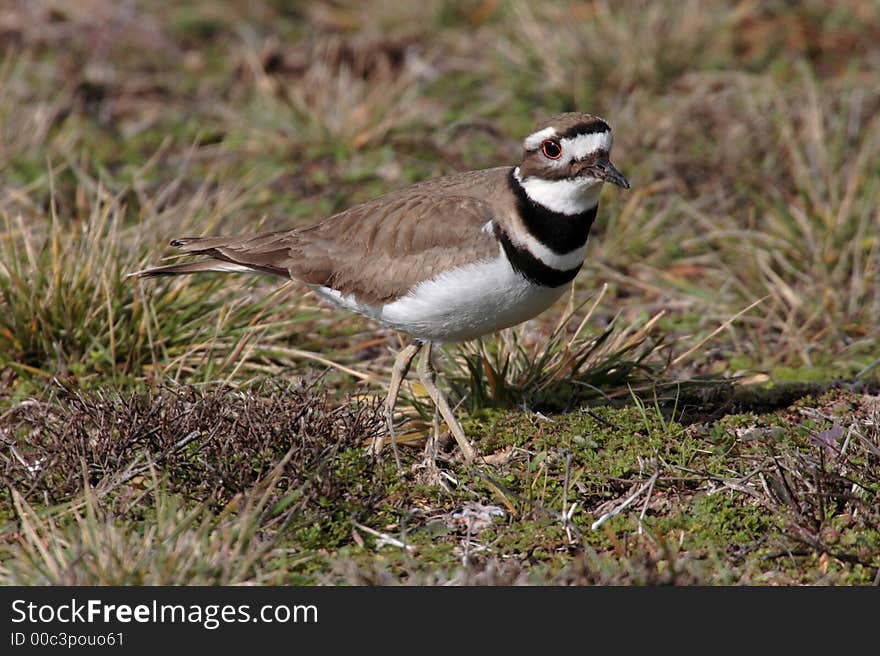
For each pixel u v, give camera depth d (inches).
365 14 838.5
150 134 719.1
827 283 565.6
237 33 842.8
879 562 370.3
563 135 402.6
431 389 438.9
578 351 493.4
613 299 586.9
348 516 398.3
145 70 792.9
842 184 629.3
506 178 419.8
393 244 422.0
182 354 502.6
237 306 519.2
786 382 498.3
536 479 414.9
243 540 370.6
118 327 505.7
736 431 450.3
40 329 499.2
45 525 390.6
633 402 472.1
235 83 783.1
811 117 659.4
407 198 429.7
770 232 612.1
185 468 406.6
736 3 821.2
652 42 748.6
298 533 389.1
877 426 427.8
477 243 410.3
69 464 408.2
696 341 544.1
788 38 784.9
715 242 617.3
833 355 531.5
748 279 578.9
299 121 717.9
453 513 409.4
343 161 689.6
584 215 410.9
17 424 458.0
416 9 827.4
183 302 516.7
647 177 652.1
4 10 836.6
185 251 460.4
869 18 799.1
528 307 420.8
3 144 663.8
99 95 757.3
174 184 598.2
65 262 509.4
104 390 465.4
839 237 590.6
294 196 655.1
